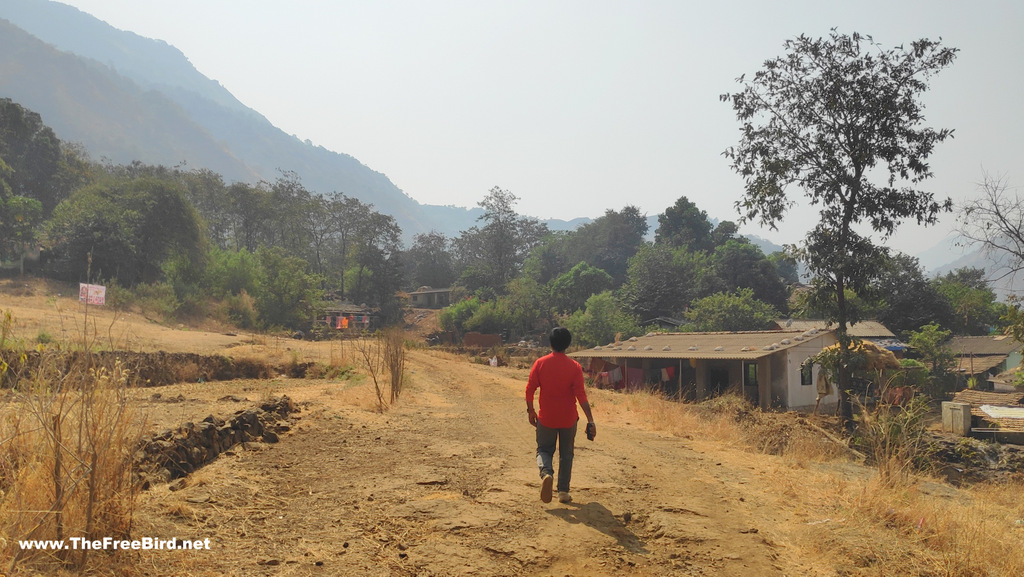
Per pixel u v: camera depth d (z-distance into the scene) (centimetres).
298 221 9831
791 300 7262
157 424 698
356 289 8756
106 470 408
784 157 2380
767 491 714
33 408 389
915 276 5338
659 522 554
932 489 934
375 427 1027
